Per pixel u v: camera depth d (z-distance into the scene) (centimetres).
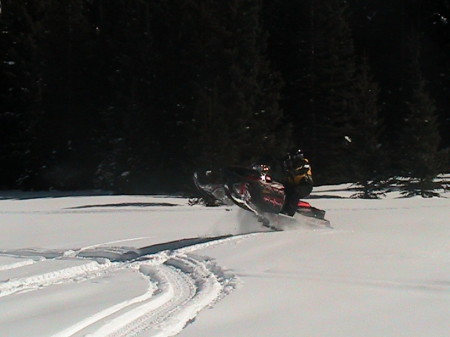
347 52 4016
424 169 2961
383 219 1291
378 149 2952
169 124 3534
